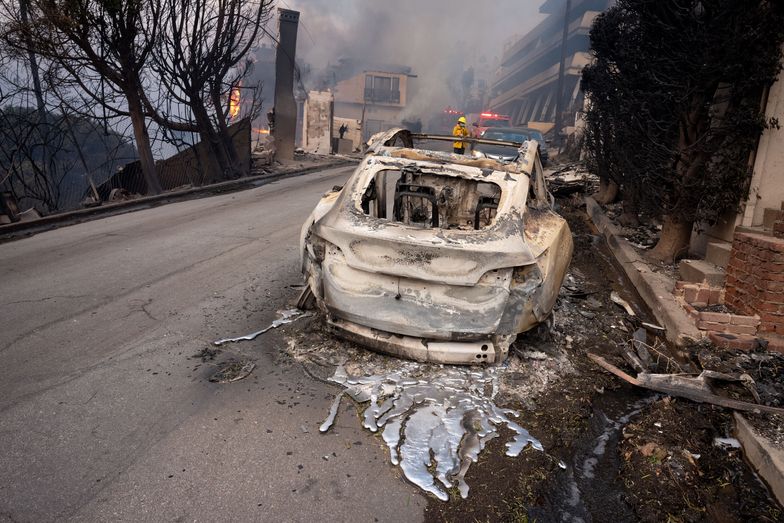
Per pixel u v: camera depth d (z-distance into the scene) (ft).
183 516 8.11
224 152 49.42
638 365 14.20
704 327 16.22
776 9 17.92
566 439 11.02
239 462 9.40
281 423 10.62
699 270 19.56
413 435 10.45
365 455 9.83
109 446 9.63
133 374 12.23
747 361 14.65
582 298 20.12
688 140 21.48
